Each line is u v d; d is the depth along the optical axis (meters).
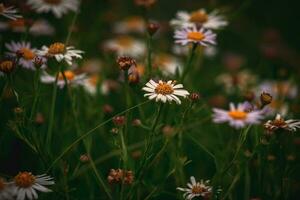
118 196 0.48
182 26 0.61
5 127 0.55
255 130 0.50
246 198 0.51
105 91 0.69
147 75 0.55
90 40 0.74
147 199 0.49
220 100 0.67
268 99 0.50
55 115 0.61
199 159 0.60
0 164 0.59
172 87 0.49
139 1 0.61
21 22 0.61
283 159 0.52
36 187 0.46
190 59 0.55
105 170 0.59
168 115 0.57
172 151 0.52
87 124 0.58
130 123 0.54
